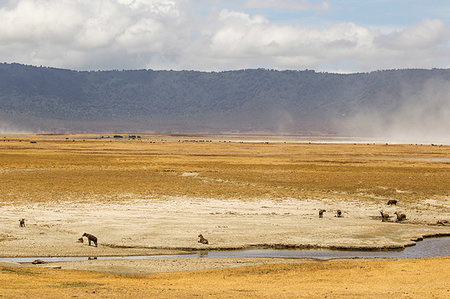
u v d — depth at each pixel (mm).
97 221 74062
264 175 131500
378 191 104812
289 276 45812
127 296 36438
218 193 102062
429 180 118688
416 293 38688
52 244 61062
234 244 61406
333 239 64062
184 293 38000
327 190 107938
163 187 109562
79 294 36812
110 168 153250
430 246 62500
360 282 43219
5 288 38531
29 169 148375
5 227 69125
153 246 60562
